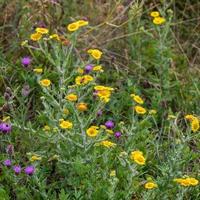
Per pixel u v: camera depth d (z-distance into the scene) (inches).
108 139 163.5
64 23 208.7
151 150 167.0
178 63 211.0
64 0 210.7
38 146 161.3
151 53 208.5
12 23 200.8
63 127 147.4
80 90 156.7
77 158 145.9
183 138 149.5
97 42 206.7
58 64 159.9
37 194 147.8
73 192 149.1
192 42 222.5
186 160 159.2
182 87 197.9
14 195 152.1
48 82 157.3
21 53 197.0
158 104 187.5
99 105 152.2
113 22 213.0
